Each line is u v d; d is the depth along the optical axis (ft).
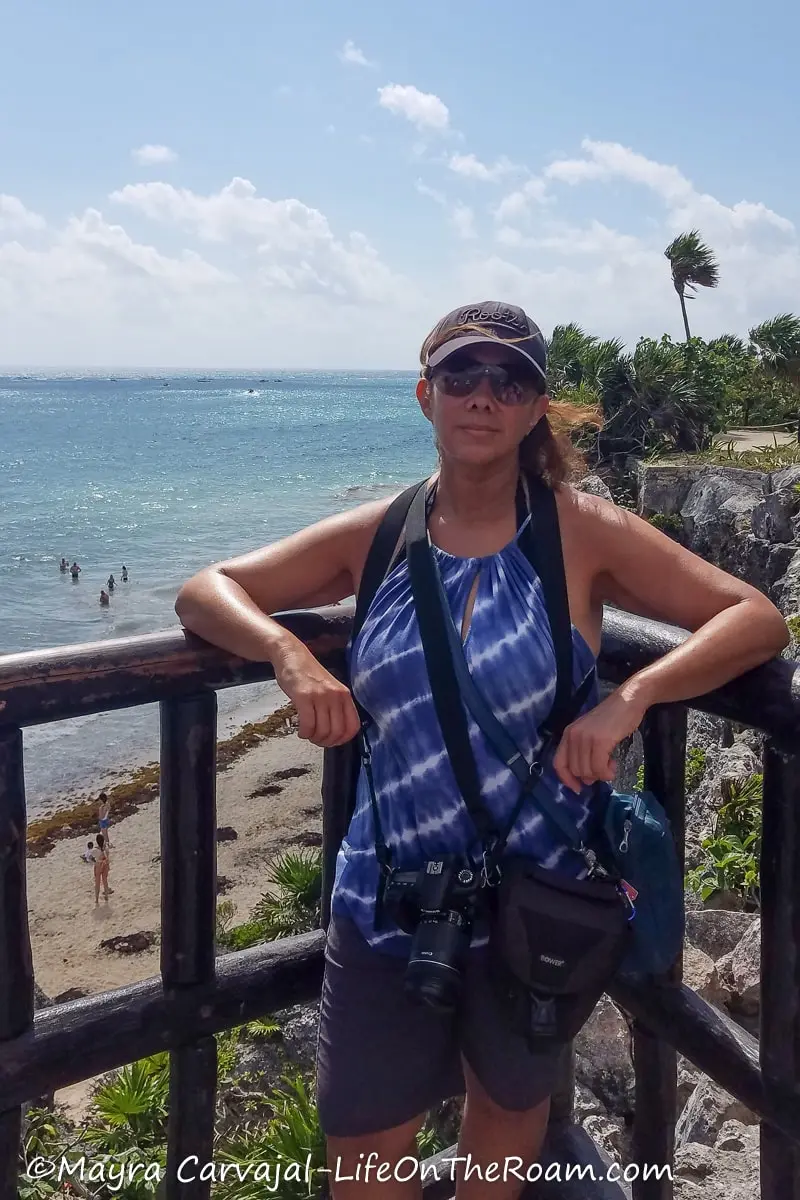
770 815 5.55
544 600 5.77
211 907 6.29
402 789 5.91
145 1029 6.15
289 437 424.46
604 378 101.60
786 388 125.90
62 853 65.41
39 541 175.11
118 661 5.71
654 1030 6.79
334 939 6.24
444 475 6.14
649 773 6.80
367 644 5.94
